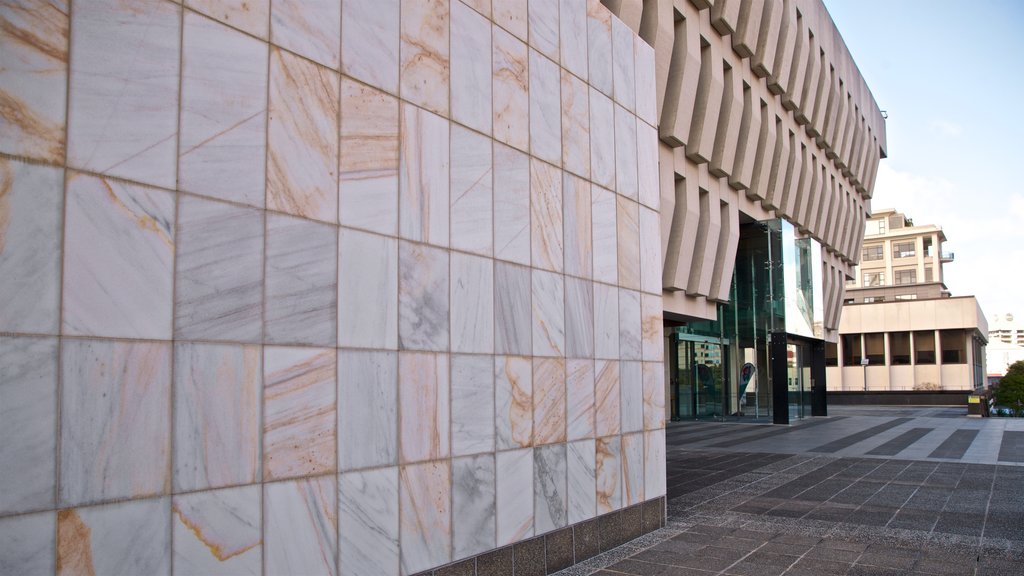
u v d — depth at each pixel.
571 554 7.08
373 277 5.14
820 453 17.64
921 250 102.31
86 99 3.62
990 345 131.50
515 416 6.45
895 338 69.50
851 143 44.91
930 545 7.93
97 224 3.62
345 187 4.97
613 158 8.38
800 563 7.18
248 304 4.30
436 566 5.48
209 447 4.04
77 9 3.62
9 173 3.33
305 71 4.74
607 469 7.80
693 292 25.02
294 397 4.52
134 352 3.73
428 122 5.71
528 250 6.79
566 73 7.61
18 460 3.29
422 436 5.45
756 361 30.56
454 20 6.07
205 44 4.16
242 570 4.16
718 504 10.55
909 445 19.59
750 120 27.50
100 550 3.54
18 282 3.33
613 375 8.05
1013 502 10.48
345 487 4.81
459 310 5.90
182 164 4.01
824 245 42.25
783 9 30.12
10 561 3.24
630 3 18.80
